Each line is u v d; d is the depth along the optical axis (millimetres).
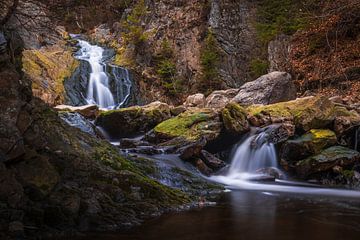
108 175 6266
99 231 5121
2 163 4910
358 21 17719
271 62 19188
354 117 11594
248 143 11945
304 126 11555
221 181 10148
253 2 21625
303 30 19203
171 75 21438
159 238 4918
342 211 6746
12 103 5387
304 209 6879
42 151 5777
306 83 17250
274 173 10922
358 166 10539
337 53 17312
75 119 12047
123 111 14102
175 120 12836
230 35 20969
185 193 7418
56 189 5406
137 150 10664
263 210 6727
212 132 11938
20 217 4809
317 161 10312
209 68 20516
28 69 18219
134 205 6020
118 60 23469
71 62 20984
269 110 12500
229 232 5273
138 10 24984
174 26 22516
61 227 5020
